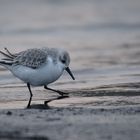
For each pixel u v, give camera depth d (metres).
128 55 21.12
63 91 14.58
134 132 9.42
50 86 15.45
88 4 34.62
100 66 18.81
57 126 9.83
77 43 24.05
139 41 24.86
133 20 30.30
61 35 26.44
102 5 34.47
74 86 15.41
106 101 12.88
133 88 14.80
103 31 27.92
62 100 13.27
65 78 16.94
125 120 10.34
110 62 19.59
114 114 10.92
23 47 22.25
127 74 17.38
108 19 30.55
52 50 13.44
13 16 30.36
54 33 26.80
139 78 16.55
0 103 12.98
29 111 11.37
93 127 9.77
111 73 17.66
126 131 9.49
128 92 14.16
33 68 13.29
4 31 26.73
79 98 13.48
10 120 10.33
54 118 10.52
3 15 30.53
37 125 9.89
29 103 12.95
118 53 21.58
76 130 9.53
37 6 33.34
